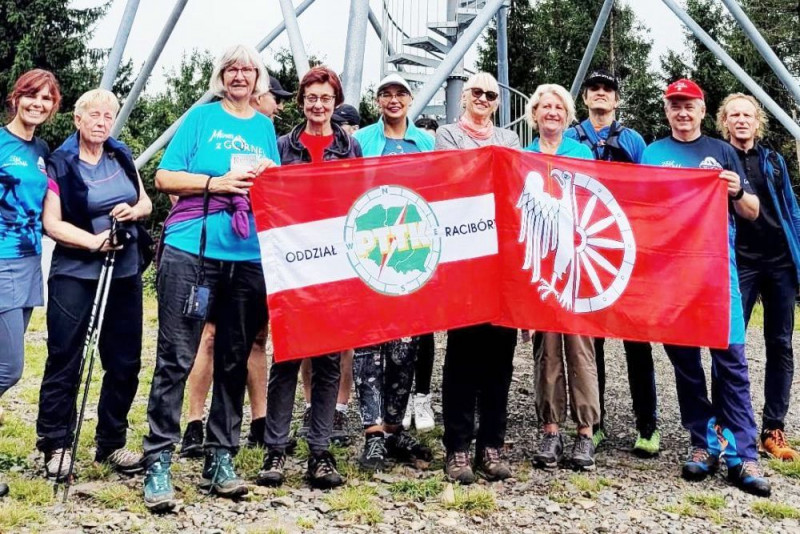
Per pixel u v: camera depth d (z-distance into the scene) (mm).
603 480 4195
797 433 5438
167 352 3592
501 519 3609
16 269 3680
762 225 4910
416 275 3973
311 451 3932
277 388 3936
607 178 4234
